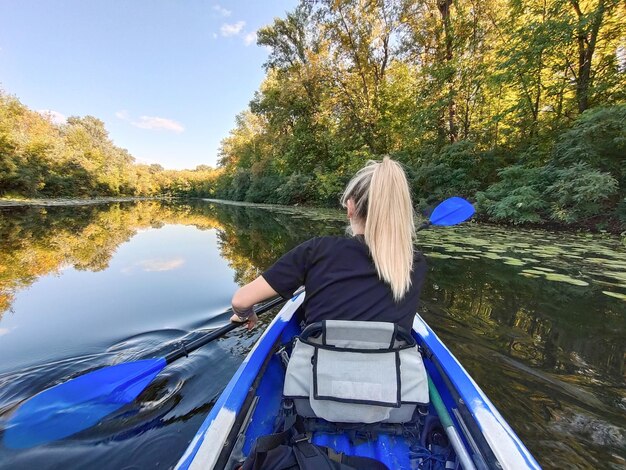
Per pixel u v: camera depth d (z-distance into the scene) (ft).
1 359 6.86
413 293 3.27
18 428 4.45
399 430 3.63
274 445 3.09
